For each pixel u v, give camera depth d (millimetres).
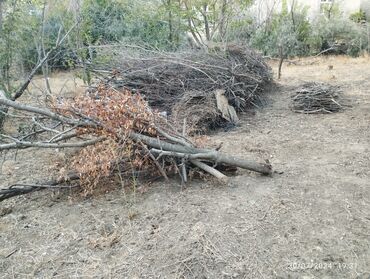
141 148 3359
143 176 3582
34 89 7941
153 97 5512
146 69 5695
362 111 5762
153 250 2568
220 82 5832
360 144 4332
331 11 14055
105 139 3254
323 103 5938
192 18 8781
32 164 4066
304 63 11008
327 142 4461
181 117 4891
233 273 2340
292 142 4520
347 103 6262
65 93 6793
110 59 6324
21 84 5730
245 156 4090
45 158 4199
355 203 2992
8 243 2742
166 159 3484
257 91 6895
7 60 5648
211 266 2400
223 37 9125
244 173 3602
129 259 2504
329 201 3029
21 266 2502
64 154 4199
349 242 2541
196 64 6043
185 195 3209
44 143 3182
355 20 14070
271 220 2809
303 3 14641
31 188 3281
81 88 7082
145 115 3305
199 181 3463
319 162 3832
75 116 3248
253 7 13555
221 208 2982
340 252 2457
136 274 2373
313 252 2469
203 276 2330
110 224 2883
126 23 8289
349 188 3229
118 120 3182
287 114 5883
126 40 7820
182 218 2885
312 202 3023
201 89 5645
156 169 3531
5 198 3189
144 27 8516
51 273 2426
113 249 2613
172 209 3012
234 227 2744
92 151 3219
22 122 5230
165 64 5910
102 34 8062
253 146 4406
